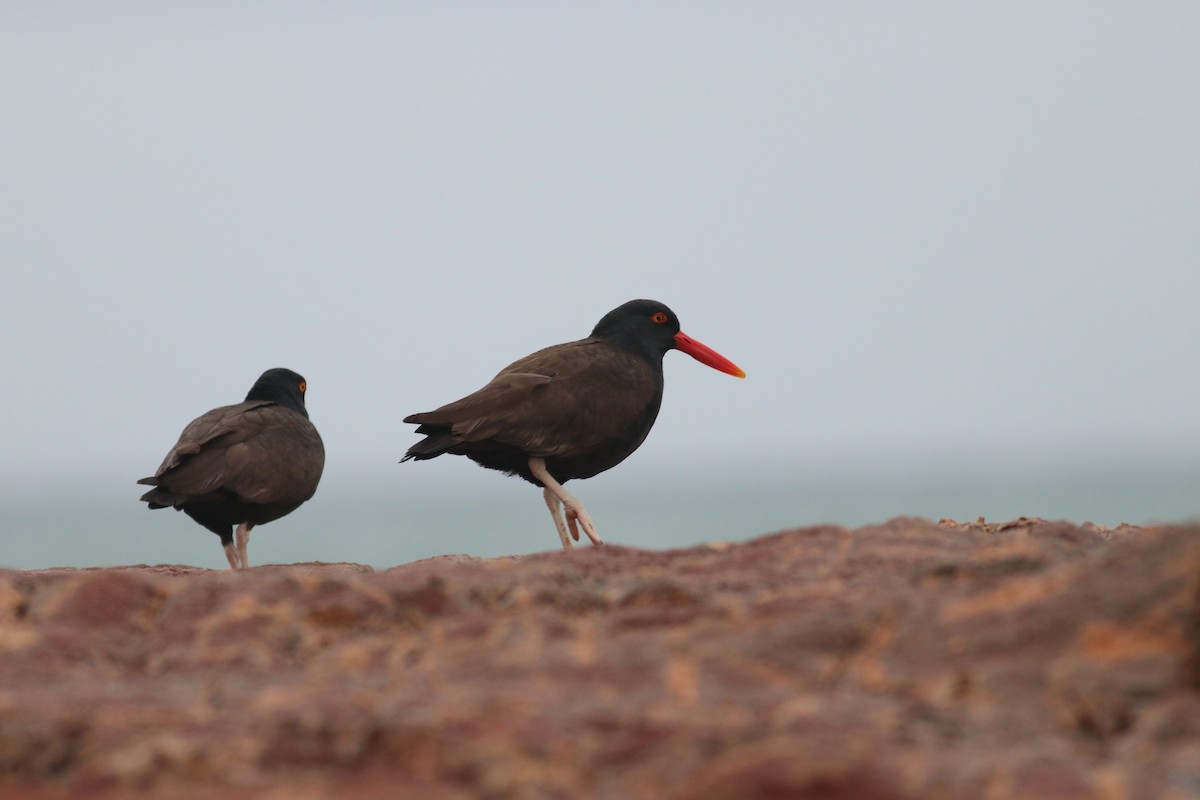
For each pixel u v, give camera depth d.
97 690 8.60
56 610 10.45
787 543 11.62
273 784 7.05
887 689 8.02
